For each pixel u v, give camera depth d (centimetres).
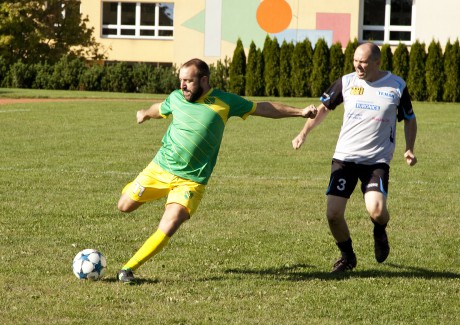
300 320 983
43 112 3941
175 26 6381
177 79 5750
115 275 1173
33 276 1152
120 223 1556
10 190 1898
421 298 1093
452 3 6188
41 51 6394
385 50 5544
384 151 1210
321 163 2533
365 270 1251
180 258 1289
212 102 1154
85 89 5806
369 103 1198
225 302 1048
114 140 2984
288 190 2006
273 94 5628
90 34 6544
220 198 1869
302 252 1356
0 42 6209
